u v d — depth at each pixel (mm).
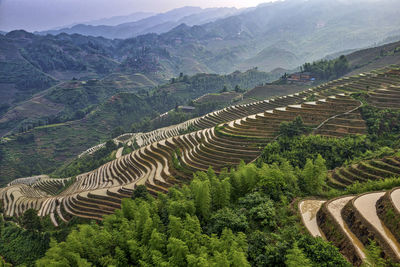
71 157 193000
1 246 59344
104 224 38062
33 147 196750
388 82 96000
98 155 146625
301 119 72188
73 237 30734
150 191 62719
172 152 81875
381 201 27234
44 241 54781
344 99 82000
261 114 89625
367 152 56969
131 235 30594
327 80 183000
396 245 21766
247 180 39281
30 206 81812
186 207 32875
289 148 65312
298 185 39188
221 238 25328
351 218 26266
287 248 22281
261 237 25406
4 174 166000
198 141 83875
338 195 35406
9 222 70188
